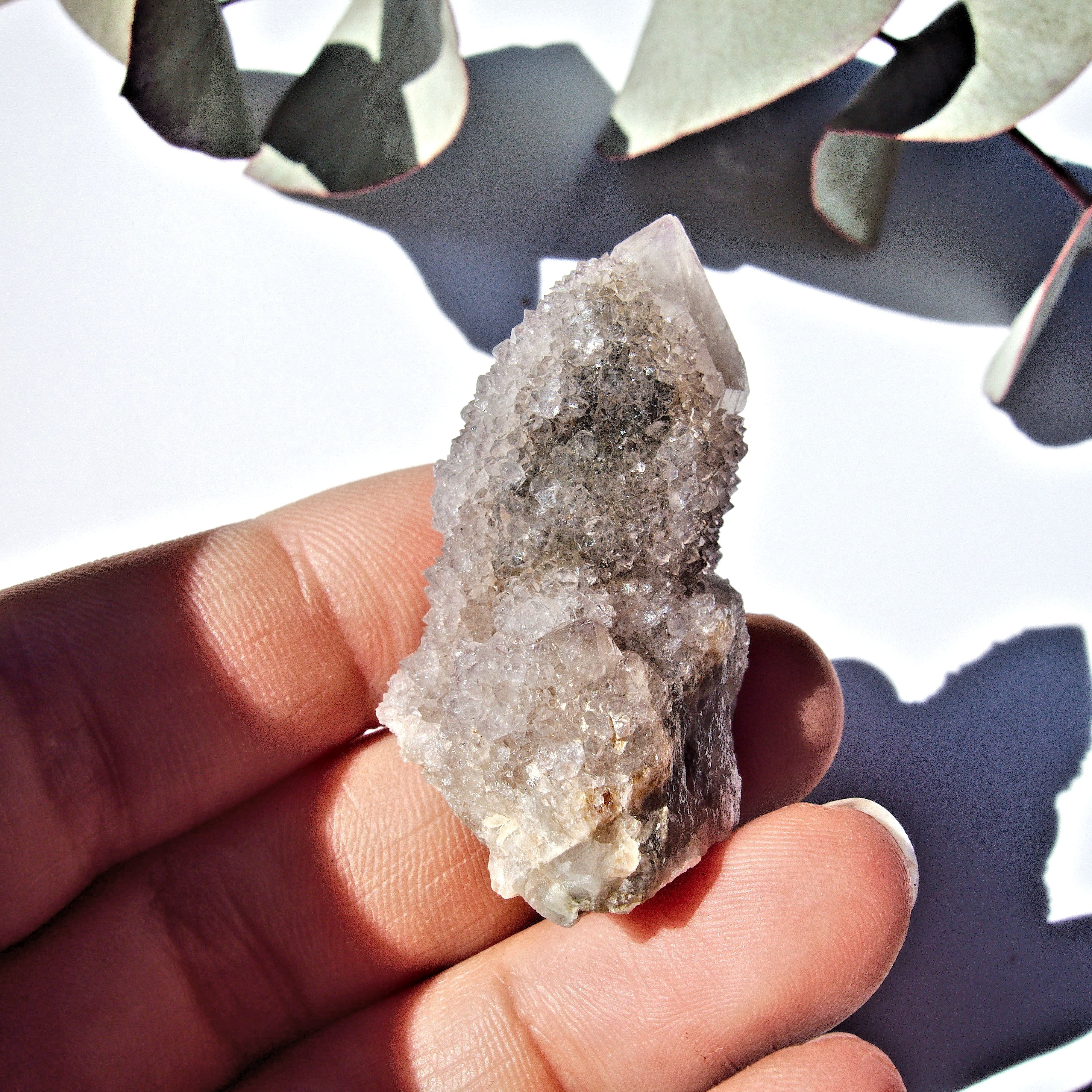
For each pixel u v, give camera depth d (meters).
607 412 0.12
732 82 0.14
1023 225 0.16
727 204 0.16
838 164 0.15
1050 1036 0.14
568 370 0.12
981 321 0.16
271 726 0.13
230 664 0.13
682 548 0.12
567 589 0.12
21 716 0.13
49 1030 0.12
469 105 0.16
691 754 0.12
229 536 0.14
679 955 0.12
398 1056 0.13
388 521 0.14
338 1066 0.13
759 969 0.12
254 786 0.14
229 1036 0.13
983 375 0.16
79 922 0.13
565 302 0.12
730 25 0.14
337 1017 0.13
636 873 0.12
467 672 0.12
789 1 0.13
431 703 0.12
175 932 0.13
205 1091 0.13
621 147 0.15
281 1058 0.13
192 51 0.14
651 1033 0.13
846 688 0.15
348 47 0.14
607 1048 0.13
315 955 0.13
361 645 0.14
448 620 0.12
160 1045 0.13
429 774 0.12
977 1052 0.14
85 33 0.14
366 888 0.13
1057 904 0.14
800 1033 0.13
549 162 0.16
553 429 0.12
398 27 0.14
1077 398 0.15
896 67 0.13
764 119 0.16
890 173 0.15
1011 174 0.16
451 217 0.16
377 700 0.14
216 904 0.13
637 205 0.16
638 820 0.12
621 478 0.12
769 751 0.13
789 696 0.13
